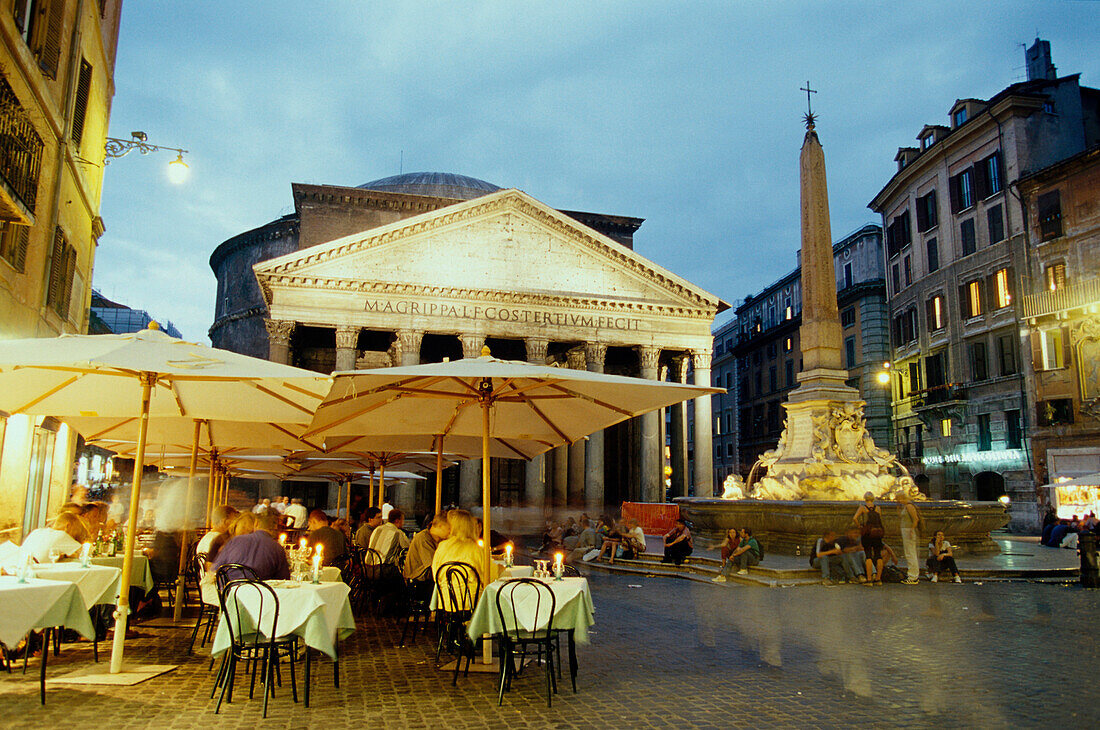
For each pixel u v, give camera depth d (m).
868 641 7.89
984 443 33.38
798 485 15.55
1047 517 21.75
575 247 36.41
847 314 45.41
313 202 41.94
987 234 33.59
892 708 5.41
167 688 5.99
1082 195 29.12
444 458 13.71
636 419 41.09
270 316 32.19
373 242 33.75
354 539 12.52
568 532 21.42
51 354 5.57
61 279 15.29
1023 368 31.16
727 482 17.84
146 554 10.09
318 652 7.57
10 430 12.38
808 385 16.50
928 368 37.38
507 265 35.47
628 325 36.31
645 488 35.69
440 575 6.75
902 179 39.56
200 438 9.47
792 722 5.09
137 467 6.50
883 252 44.03
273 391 6.64
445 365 6.36
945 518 15.30
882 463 16.03
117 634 6.36
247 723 5.08
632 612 10.10
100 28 16.70
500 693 5.59
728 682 6.18
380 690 6.02
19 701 5.52
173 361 5.81
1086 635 8.19
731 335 65.12
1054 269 30.25
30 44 12.03
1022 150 31.95
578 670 6.65
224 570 6.00
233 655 5.59
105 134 18.81
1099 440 27.88
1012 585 12.78
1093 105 33.78
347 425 7.83
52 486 15.52
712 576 14.19
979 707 5.43
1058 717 5.19
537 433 8.15
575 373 6.11
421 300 33.75
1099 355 28.03
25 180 11.66
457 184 53.69
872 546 12.90
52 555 7.46
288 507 18.12
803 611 9.98
